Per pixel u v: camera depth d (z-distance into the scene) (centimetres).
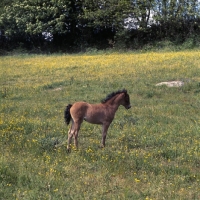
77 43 4706
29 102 1983
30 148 1151
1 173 936
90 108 1180
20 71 2964
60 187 884
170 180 941
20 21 4459
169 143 1233
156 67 2736
